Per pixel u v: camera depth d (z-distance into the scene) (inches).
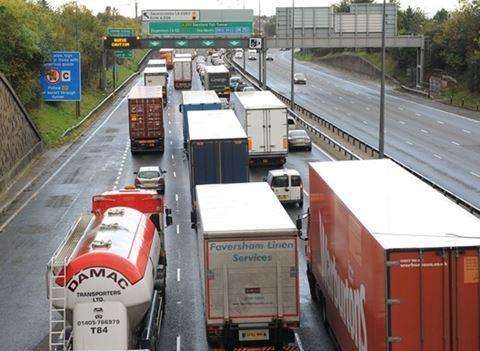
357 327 604.4
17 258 1151.6
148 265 722.8
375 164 859.4
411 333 505.7
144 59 6815.9
